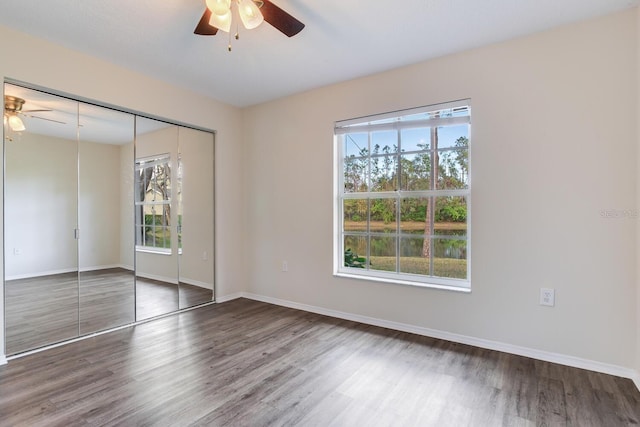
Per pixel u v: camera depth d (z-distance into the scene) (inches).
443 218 115.9
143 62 114.8
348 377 86.1
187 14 86.0
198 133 150.5
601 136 87.4
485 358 96.8
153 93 128.3
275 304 153.9
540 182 95.3
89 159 119.0
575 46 90.2
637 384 80.8
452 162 113.9
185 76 126.1
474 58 104.6
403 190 123.0
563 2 80.7
